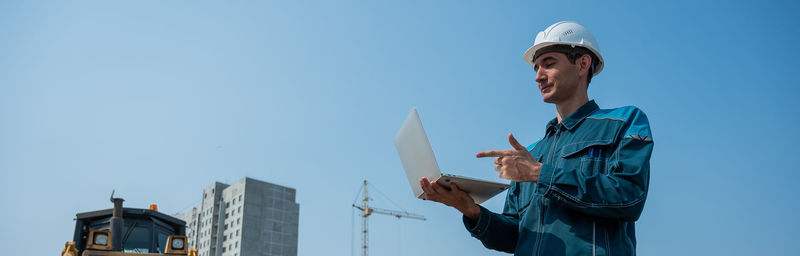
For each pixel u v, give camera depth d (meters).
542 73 4.18
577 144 3.79
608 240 3.49
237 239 148.50
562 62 4.12
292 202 160.00
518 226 4.14
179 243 9.04
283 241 153.50
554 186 3.44
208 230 156.12
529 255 3.67
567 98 4.16
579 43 4.12
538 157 4.24
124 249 11.53
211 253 151.50
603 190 3.35
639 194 3.35
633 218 3.38
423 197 4.02
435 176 3.75
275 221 154.12
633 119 3.69
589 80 4.23
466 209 4.01
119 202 11.33
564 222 3.60
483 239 4.12
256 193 153.88
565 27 4.23
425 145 3.78
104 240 8.45
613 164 3.54
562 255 3.51
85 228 11.55
